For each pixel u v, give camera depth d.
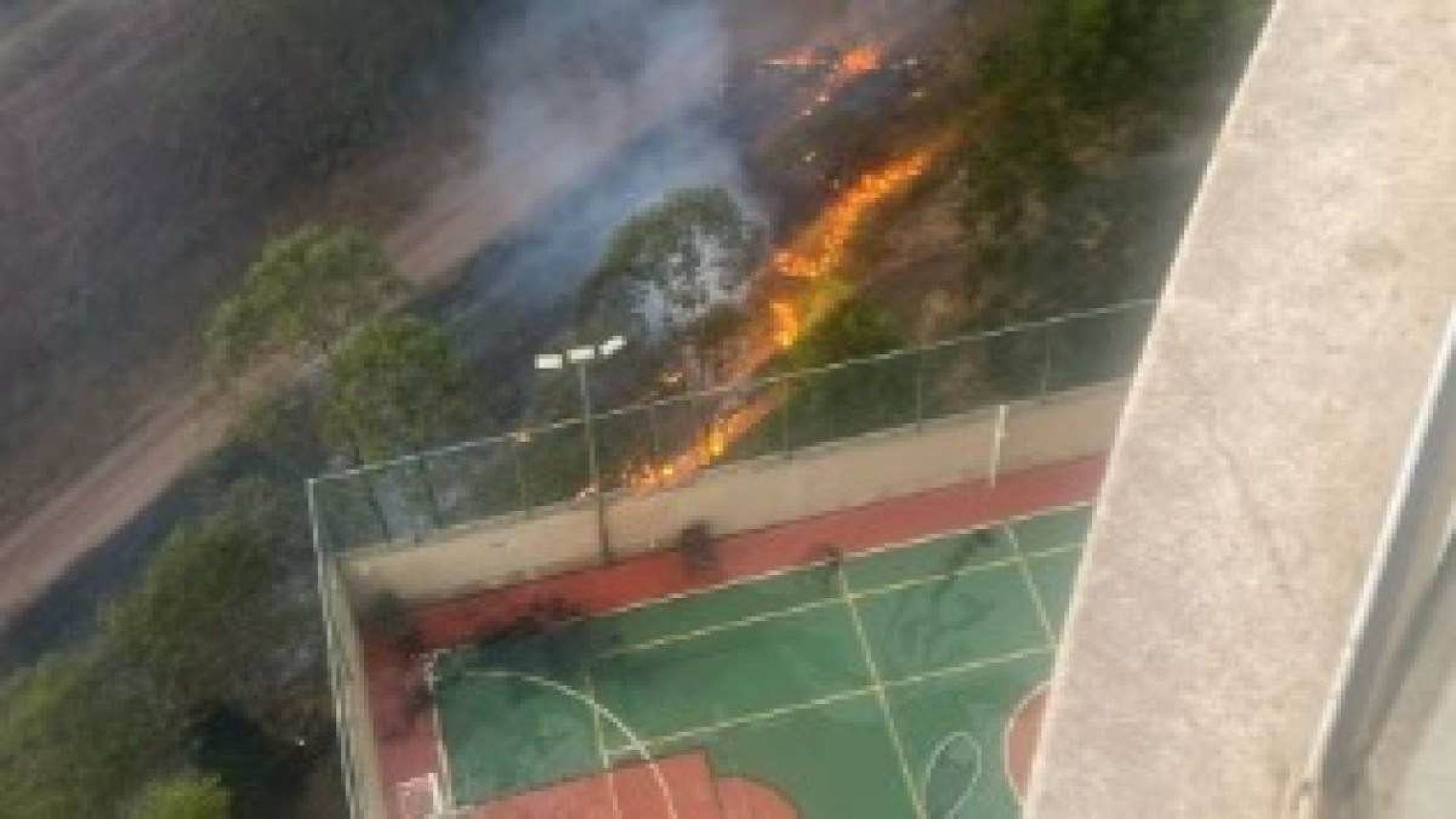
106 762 30.58
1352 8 9.97
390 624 25.75
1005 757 24.33
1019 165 39.84
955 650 25.52
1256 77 9.80
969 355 27.08
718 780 24.30
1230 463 8.48
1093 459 27.05
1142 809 7.61
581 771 24.42
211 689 33.22
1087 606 8.18
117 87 48.84
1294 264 9.07
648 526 26.33
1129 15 37.38
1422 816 6.73
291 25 48.50
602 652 25.58
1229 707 7.81
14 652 40.16
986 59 44.44
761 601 26.11
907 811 23.89
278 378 35.09
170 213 47.25
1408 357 8.71
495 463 26.92
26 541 41.94
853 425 26.73
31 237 46.53
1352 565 8.11
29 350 44.94
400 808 24.02
